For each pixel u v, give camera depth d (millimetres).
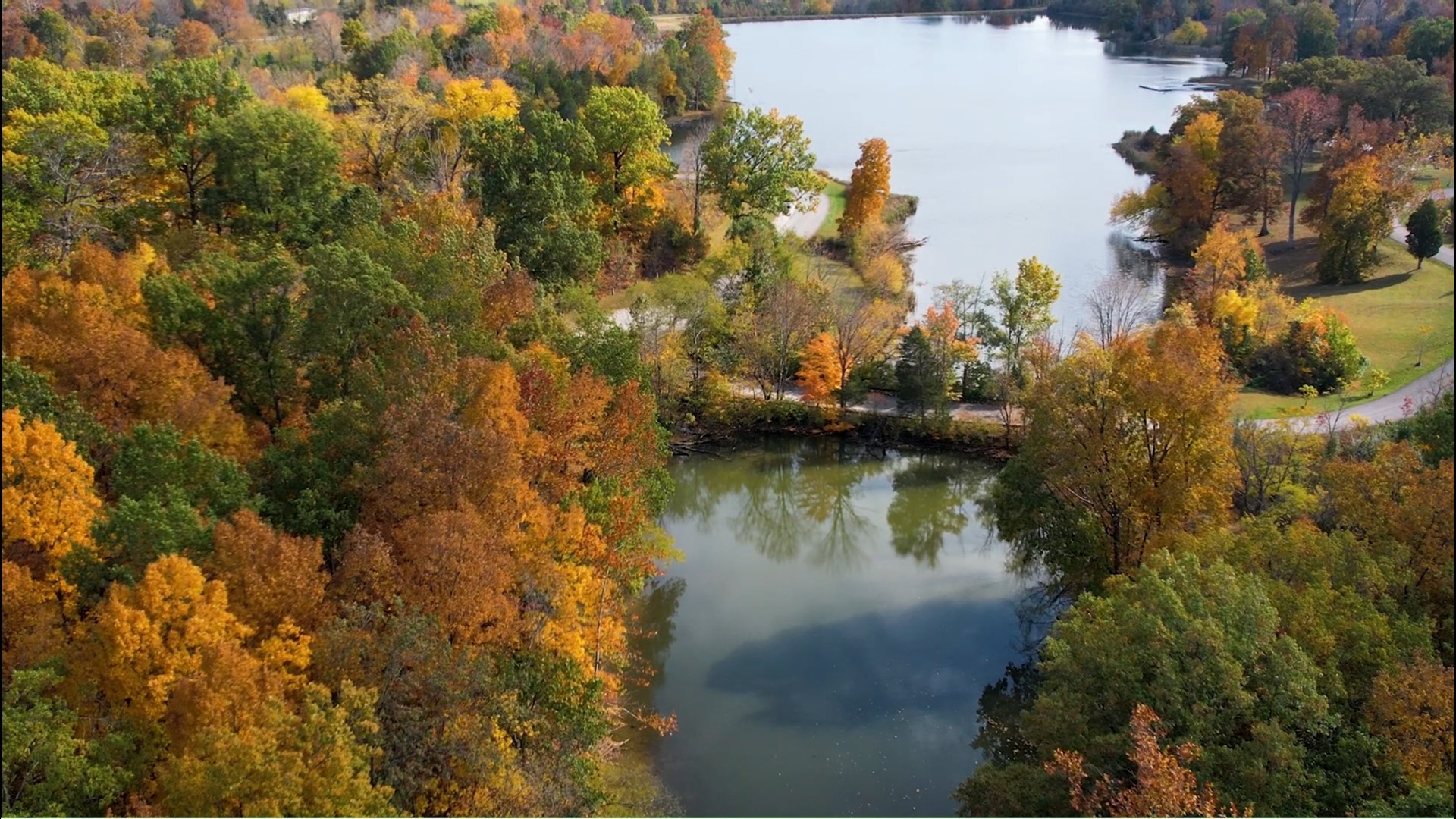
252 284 45844
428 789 28984
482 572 33969
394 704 29625
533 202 76312
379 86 86688
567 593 37812
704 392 73312
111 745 26953
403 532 35656
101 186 57312
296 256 57781
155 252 54438
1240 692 29969
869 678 47750
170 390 40438
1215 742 30500
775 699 46094
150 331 44250
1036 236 112688
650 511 51312
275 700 27281
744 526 65000
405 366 42469
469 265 53531
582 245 77062
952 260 105312
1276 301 78562
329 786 25406
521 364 48312
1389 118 110750
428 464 38062
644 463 49875
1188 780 27203
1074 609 39594
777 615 53375
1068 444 47031
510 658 35719
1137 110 170125
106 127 61094
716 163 100125
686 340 75312
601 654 42469
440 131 84875
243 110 61031
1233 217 112875
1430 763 28641
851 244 102438
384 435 40719
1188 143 110688
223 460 36812
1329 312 77438
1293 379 73062
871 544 61875
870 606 54281
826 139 154125
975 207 122438
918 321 87812
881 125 163625
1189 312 77938
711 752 42625
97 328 40594
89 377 39469
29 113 56312
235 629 29672
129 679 28016
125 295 45219
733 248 89938
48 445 32250
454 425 38719
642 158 92688
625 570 44688
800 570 58719
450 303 50250
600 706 38281
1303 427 60062
